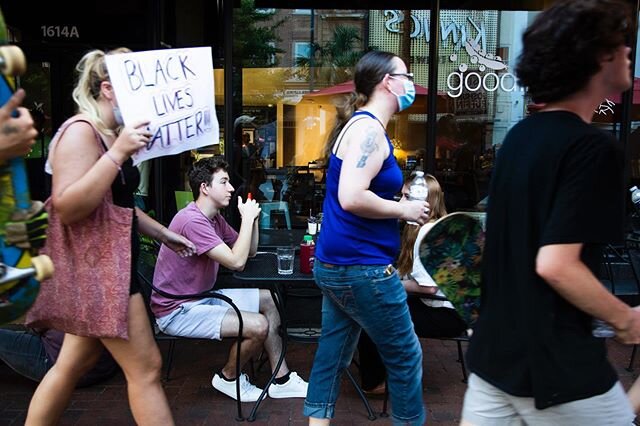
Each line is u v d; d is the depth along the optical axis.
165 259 3.21
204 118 2.50
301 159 5.33
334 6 5.25
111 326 2.11
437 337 3.25
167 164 5.19
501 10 5.18
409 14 5.25
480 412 1.64
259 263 3.63
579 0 1.45
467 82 5.25
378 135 2.28
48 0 5.14
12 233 1.54
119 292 2.11
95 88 2.20
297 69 5.28
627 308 1.44
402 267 3.24
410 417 2.52
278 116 5.29
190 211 3.19
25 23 5.17
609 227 1.39
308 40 5.27
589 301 1.40
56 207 2.02
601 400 1.47
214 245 3.10
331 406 2.64
